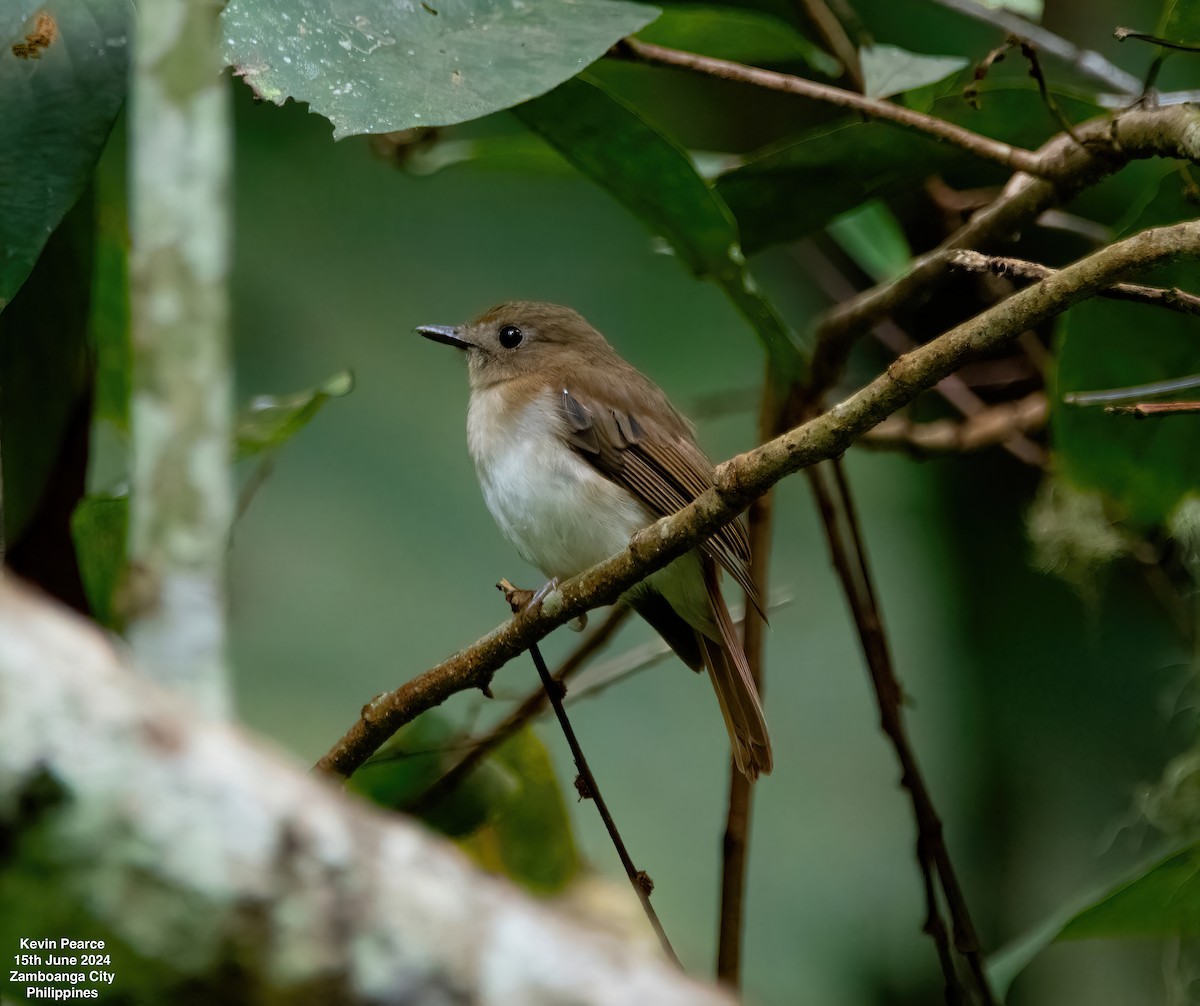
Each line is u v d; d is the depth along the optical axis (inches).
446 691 257.1
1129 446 335.6
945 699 432.5
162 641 147.9
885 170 329.1
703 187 289.4
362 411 433.4
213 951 113.3
